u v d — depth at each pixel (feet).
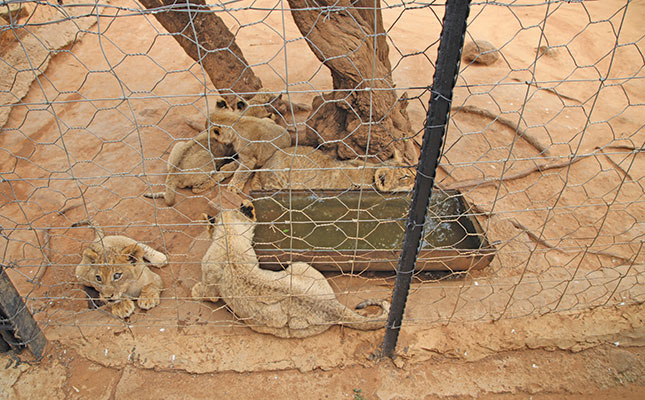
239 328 11.64
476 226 12.98
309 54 25.46
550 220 14.62
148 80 22.85
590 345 11.57
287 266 12.30
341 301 12.19
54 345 11.24
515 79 22.93
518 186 16.14
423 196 8.38
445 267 12.21
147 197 15.75
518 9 31.37
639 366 11.28
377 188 14.46
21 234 14.08
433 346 11.31
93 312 11.90
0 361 10.88
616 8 30.40
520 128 18.75
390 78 15.06
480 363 11.33
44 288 12.55
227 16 29.78
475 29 28.78
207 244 13.83
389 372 11.10
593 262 13.12
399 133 16.01
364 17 13.52
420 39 27.81
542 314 11.78
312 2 12.36
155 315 11.85
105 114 20.13
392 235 13.51
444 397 10.75
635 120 19.45
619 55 25.25
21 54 21.94
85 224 14.39
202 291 12.21
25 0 6.70
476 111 19.84
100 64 24.11
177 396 10.63
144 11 6.69
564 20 29.30
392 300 10.00
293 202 14.60
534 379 11.09
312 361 11.10
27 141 18.35
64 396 10.59
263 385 10.84
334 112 15.65
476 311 11.84
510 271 12.83
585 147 17.93
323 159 15.78
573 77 23.38
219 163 17.25
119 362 11.05
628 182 16.02
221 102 17.02
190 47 16.15
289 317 11.02
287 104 20.07
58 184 16.21
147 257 13.07
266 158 17.06
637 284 12.38
